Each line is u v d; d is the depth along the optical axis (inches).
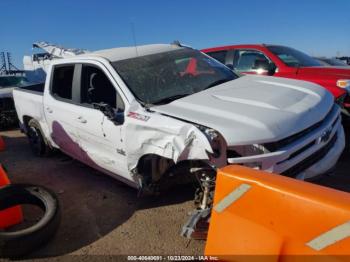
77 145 200.8
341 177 186.4
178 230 147.5
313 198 80.0
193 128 126.9
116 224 157.3
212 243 96.7
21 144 322.7
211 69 193.2
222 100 150.0
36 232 136.3
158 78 174.1
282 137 126.6
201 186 134.1
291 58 274.4
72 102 199.8
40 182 215.5
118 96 167.6
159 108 150.0
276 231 85.1
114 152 167.8
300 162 135.0
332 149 152.9
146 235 146.1
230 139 122.8
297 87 168.6
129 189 192.4
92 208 174.7
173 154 134.2
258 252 87.4
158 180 151.6
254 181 89.7
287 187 84.7
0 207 151.0
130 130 152.2
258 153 124.9
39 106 236.1
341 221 75.7
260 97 150.6
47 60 527.5
